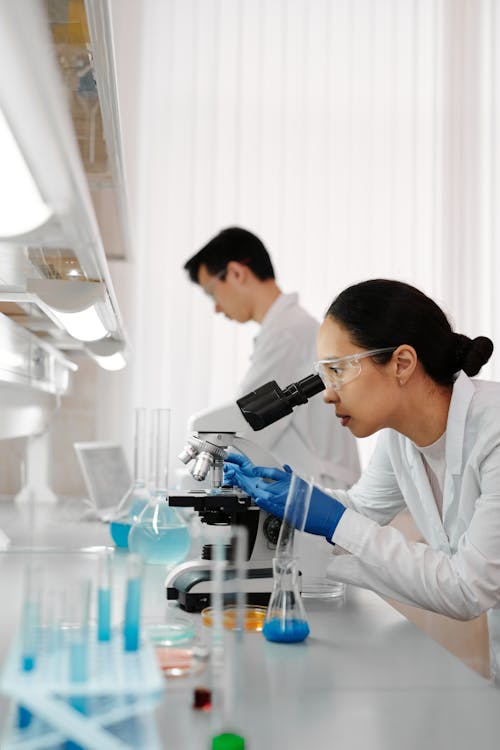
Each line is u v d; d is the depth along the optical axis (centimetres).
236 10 411
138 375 395
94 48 113
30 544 232
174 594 159
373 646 137
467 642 271
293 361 297
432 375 172
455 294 418
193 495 166
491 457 161
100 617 103
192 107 405
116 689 85
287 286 407
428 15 425
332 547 181
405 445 191
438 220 419
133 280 397
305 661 127
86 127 146
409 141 419
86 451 302
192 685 110
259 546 169
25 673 88
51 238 125
